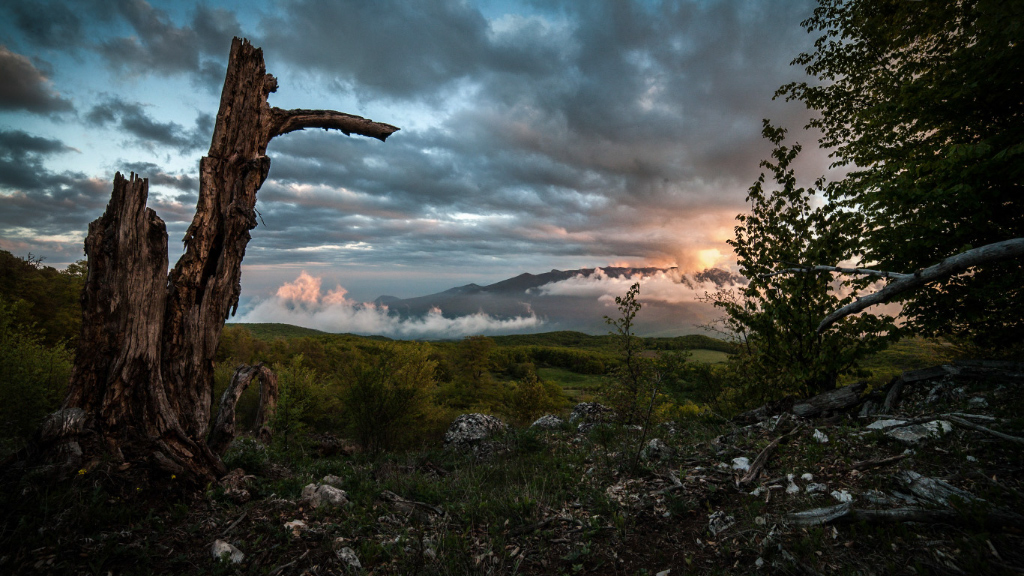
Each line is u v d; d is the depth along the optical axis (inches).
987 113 249.9
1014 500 126.7
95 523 150.5
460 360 1582.2
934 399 236.5
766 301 339.6
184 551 144.6
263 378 337.1
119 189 210.1
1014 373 223.9
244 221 241.1
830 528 133.9
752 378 356.8
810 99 438.0
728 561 130.9
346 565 135.2
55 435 178.9
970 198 225.9
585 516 172.9
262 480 215.5
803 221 322.0
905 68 338.0
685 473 202.5
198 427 213.3
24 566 124.9
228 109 243.6
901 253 264.1
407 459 311.6
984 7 187.0
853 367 318.7
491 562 141.3
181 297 221.8
